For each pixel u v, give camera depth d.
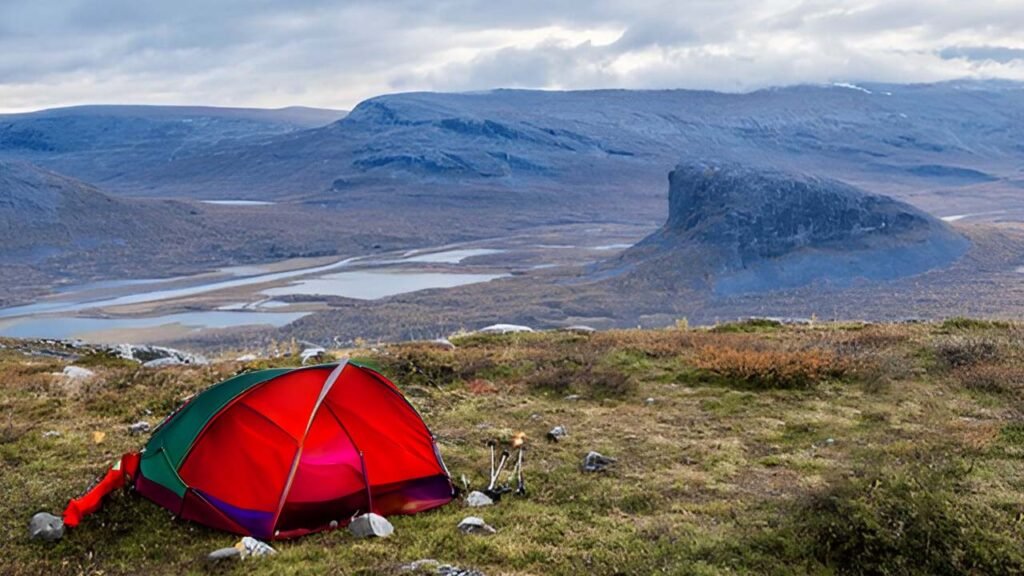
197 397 8.87
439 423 10.59
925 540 7.18
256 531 8.02
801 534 7.52
